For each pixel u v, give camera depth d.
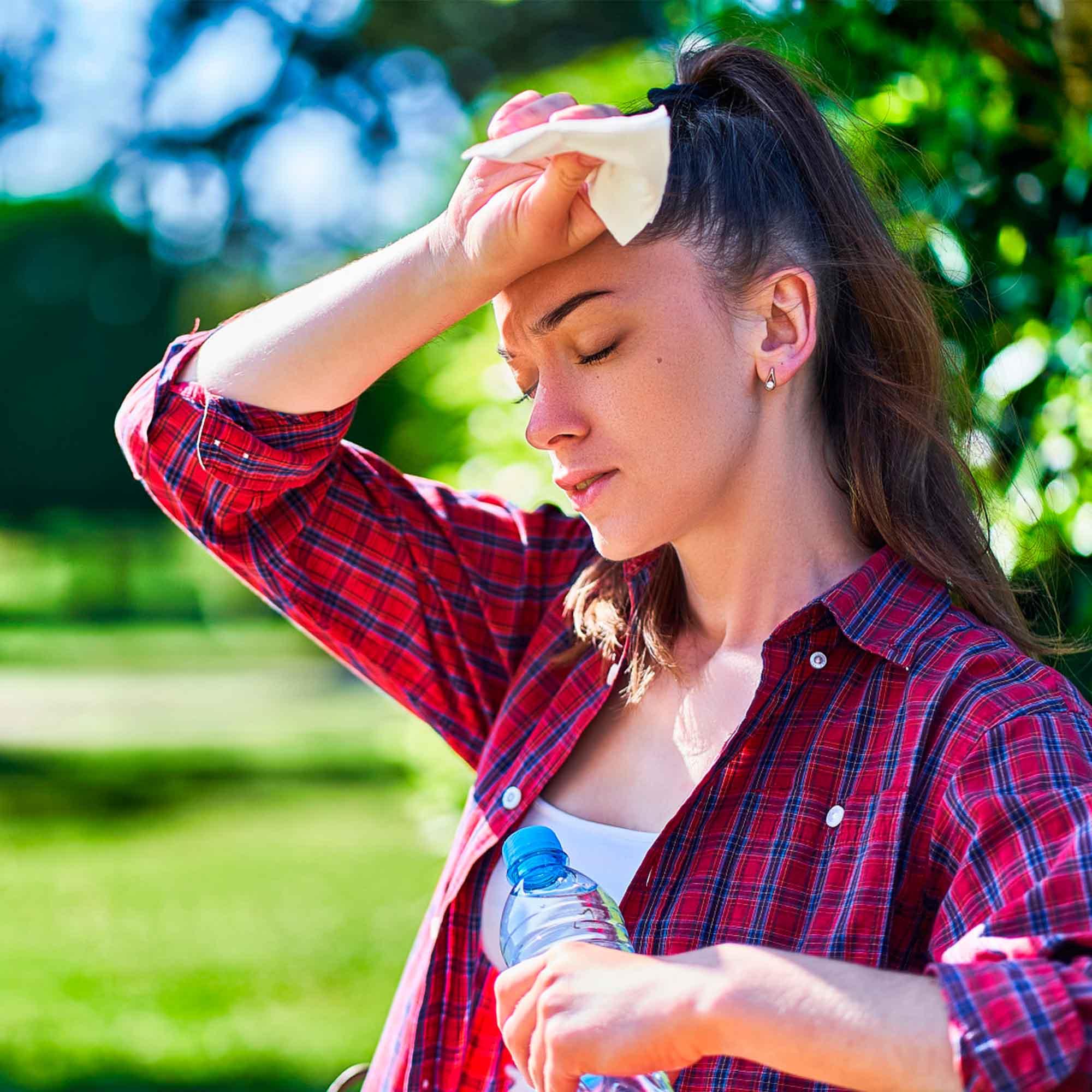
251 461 1.52
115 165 17.22
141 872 7.59
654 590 1.46
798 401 1.39
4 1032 5.17
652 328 1.28
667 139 1.09
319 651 17.03
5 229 19.44
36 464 20.09
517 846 1.25
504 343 1.37
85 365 19.80
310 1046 5.04
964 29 2.03
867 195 1.46
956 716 1.22
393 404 13.69
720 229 1.30
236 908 6.89
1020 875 1.07
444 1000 1.50
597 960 1.06
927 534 1.39
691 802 1.31
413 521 1.69
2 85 15.69
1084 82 1.96
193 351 1.61
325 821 8.77
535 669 1.58
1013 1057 0.91
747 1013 0.98
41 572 20.42
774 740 1.31
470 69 9.50
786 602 1.40
